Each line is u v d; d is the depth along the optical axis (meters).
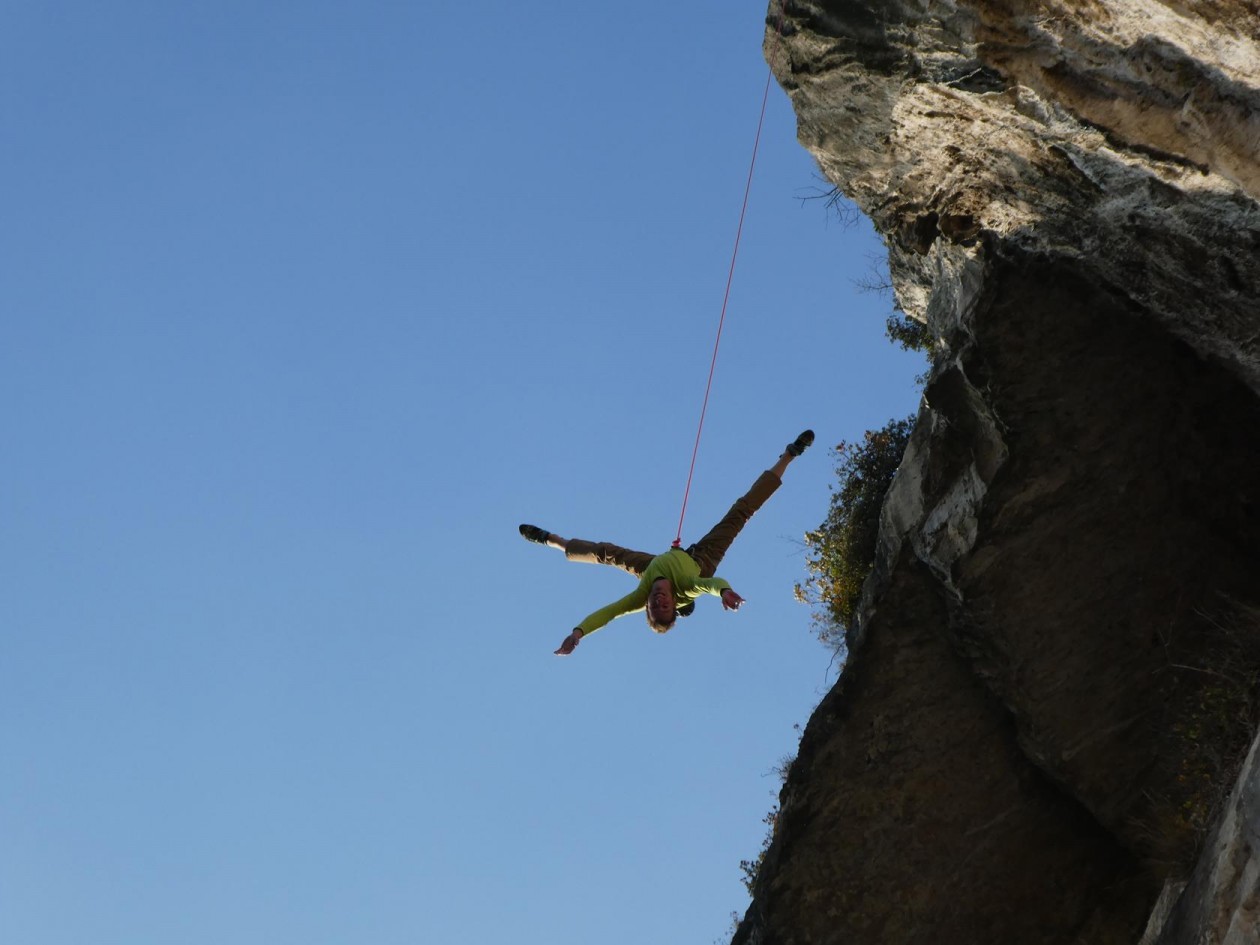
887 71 11.19
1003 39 9.88
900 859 13.28
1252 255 10.53
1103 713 12.76
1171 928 9.88
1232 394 12.78
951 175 12.41
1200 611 12.59
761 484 12.82
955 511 13.37
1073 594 12.88
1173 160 9.76
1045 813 13.20
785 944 13.24
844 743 13.63
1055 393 13.01
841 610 17.08
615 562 12.68
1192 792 12.20
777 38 11.73
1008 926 13.05
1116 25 8.96
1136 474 12.90
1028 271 13.07
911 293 15.71
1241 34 8.09
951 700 13.52
